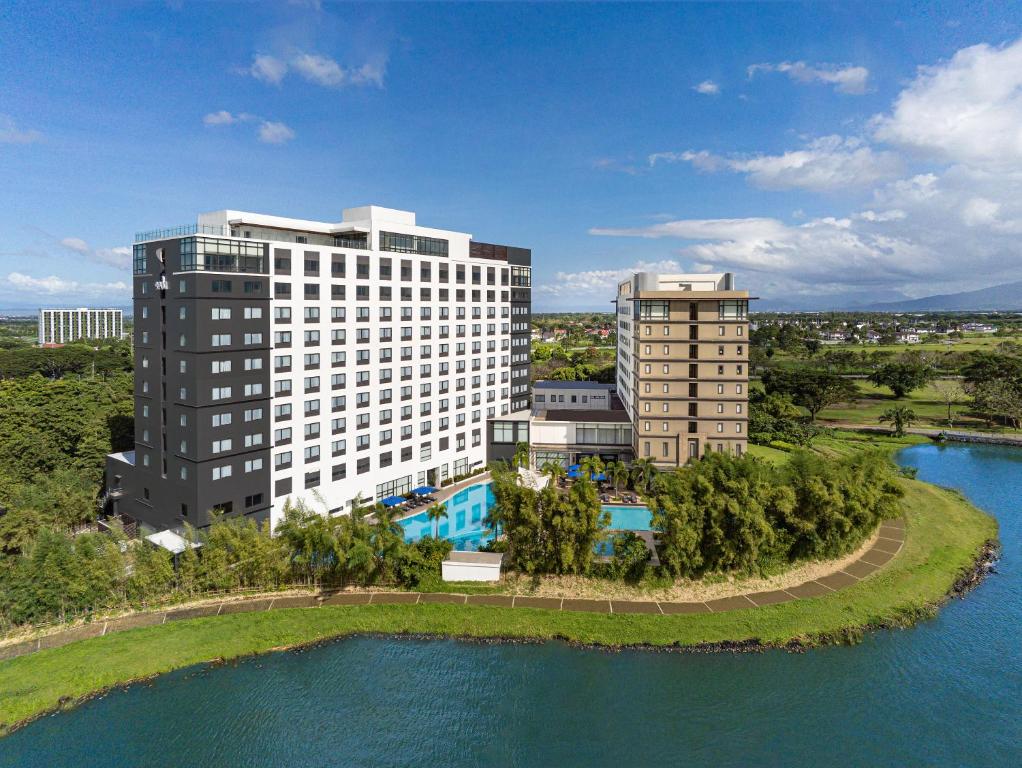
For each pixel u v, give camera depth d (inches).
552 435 3890.3
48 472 3164.4
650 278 3764.8
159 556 2208.4
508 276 4185.5
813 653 2038.6
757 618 2197.3
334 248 2974.9
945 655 2030.0
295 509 2519.7
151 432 2709.2
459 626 2151.8
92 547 2146.9
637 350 3585.1
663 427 3516.2
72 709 1747.0
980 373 6195.9
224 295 2524.6
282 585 2351.1
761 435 4670.3
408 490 3474.4
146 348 2704.2
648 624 2162.9
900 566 2588.6
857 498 2551.7
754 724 1722.4
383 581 2409.0
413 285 3422.7
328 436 2997.0
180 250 2490.2
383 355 3262.8
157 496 2699.3
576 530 2315.5
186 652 1974.7
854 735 1678.2
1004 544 2940.5
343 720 1734.7
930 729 1696.6
